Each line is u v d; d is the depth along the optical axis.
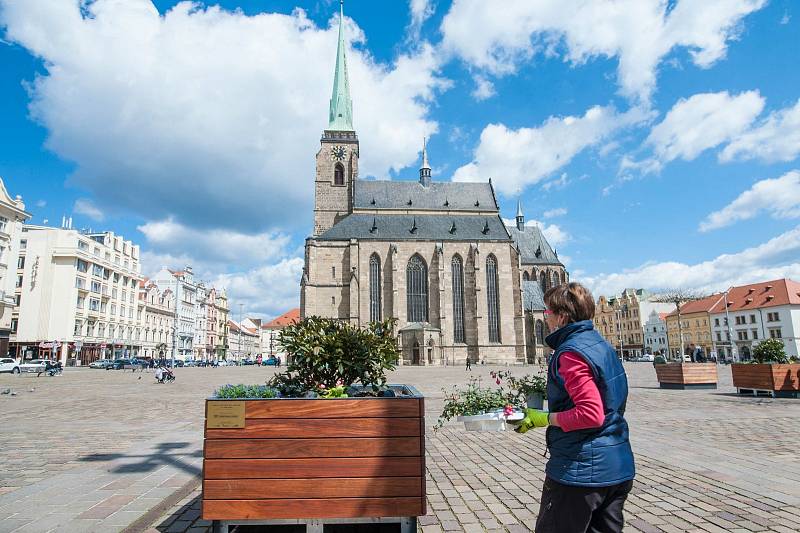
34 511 6.52
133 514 6.40
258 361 109.62
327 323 6.51
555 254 103.56
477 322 80.38
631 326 136.25
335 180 93.31
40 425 14.50
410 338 76.62
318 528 4.89
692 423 14.01
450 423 14.69
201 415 16.80
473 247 82.50
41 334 75.50
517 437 12.58
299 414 4.96
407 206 91.69
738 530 5.86
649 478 8.23
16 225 67.00
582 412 3.38
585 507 3.41
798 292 92.38
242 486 4.88
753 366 21.02
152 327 106.31
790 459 9.53
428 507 6.87
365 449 4.94
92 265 82.75
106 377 45.03
